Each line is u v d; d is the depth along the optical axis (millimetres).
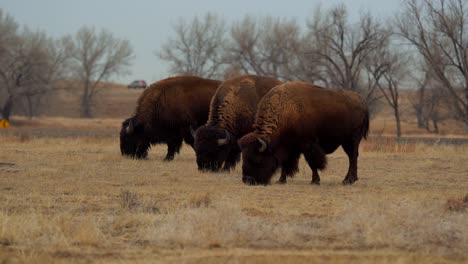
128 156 80125
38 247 30828
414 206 37656
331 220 37344
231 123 65500
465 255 31078
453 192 50844
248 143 54469
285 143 55469
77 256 29625
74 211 39250
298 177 62531
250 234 33188
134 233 33938
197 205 41250
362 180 60062
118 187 50656
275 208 41219
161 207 40969
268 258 29562
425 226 34656
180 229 33188
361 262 29312
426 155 89000
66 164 69000
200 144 63375
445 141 129250
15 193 46406
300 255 30141
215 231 32812
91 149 93438
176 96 77750
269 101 55656
